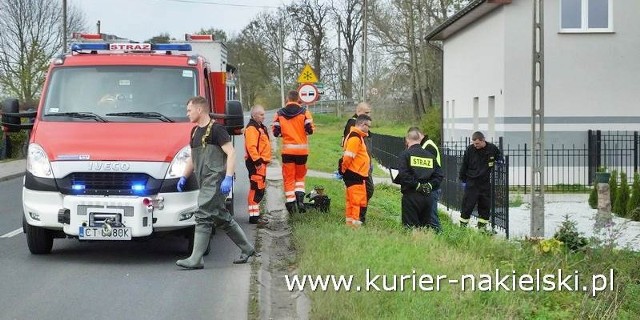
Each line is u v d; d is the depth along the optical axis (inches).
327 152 1354.6
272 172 908.6
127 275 368.2
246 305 311.9
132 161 379.2
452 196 787.4
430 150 483.2
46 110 416.2
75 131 398.0
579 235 488.1
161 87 428.8
